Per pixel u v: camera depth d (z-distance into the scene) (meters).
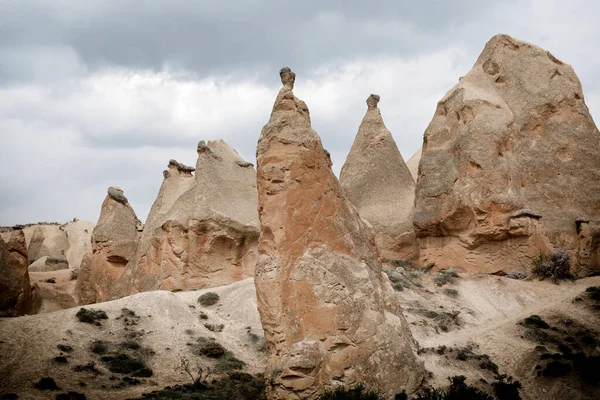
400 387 33.34
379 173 65.19
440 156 58.12
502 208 53.41
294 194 34.16
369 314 34.03
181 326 44.41
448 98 60.03
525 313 45.88
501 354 40.09
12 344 38.72
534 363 38.69
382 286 36.62
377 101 69.19
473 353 39.75
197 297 49.88
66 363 37.59
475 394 32.78
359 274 34.69
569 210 55.53
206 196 57.91
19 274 51.38
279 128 35.00
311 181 34.66
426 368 37.25
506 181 54.09
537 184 56.16
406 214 62.38
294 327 32.72
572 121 58.41
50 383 34.97
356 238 36.69
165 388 36.00
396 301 36.84
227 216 57.22
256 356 42.31
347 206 37.62
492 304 48.09
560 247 54.16
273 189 34.28
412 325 43.50
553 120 58.19
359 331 33.44
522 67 60.31
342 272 34.06
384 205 63.44
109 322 43.06
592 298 45.78
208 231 56.88
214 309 48.34
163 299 46.44
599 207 56.19
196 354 41.34
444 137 59.12
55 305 60.78
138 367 38.84
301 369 31.62
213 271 56.66
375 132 67.25
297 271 33.31
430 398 31.97
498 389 35.22
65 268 83.19
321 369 32.22
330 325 32.88
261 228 34.50
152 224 60.84
